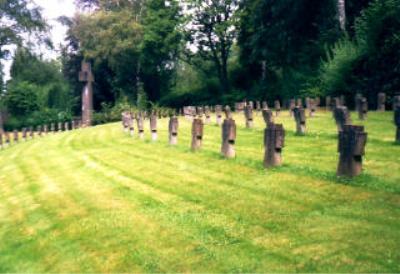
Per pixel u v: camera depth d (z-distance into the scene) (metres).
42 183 17.23
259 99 48.84
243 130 23.20
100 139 27.25
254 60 50.47
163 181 14.78
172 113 50.56
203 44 56.38
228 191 12.80
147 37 55.09
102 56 59.06
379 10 31.61
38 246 11.10
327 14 41.50
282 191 12.18
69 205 13.70
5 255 11.02
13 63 52.22
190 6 53.81
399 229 9.12
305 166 14.30
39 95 62.69
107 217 11.99
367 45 32.31
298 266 8.19
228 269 8.46
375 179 12.12
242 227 10.19
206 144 19.84
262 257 8.73
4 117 59.78
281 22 44.75
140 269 8.99
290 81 42.72
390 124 21.23
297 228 9.73
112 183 15.52
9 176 20.03
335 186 12.05
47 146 27.83
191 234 10.20
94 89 66.44
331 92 33.94
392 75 31.14
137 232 10.70
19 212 14.02
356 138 12.24
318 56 41.47
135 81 63.66
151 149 20.69
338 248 8.60
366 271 7.71
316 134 19.72
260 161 15.48
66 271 9.56
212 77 60.66
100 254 9.98
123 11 58.81
